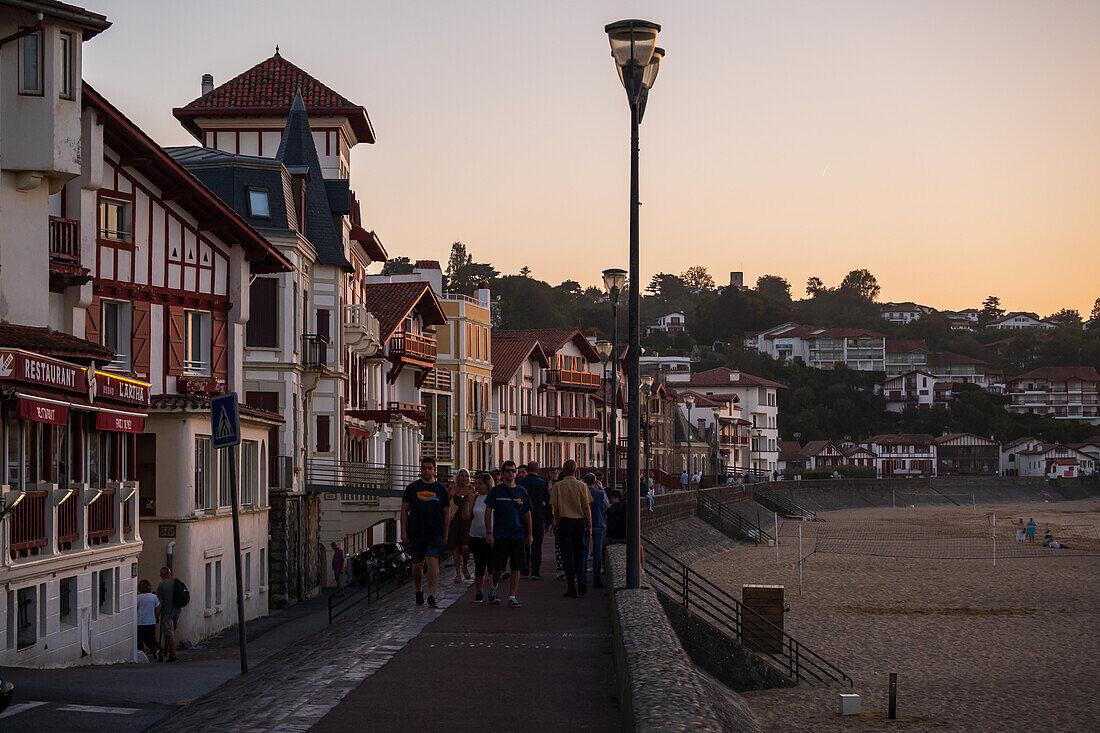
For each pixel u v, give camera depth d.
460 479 25.75
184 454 31.81
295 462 44.97
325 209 50.69
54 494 23.39
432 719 11.48
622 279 40.88
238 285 37.81
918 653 37.22
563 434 99.00
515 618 19.28
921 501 154.25
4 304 25.23
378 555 49.28
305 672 14.25
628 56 17.53
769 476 165.12
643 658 9.96
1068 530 105.81
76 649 24.45
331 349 50.19
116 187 33.03
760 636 29.42
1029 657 36.47
